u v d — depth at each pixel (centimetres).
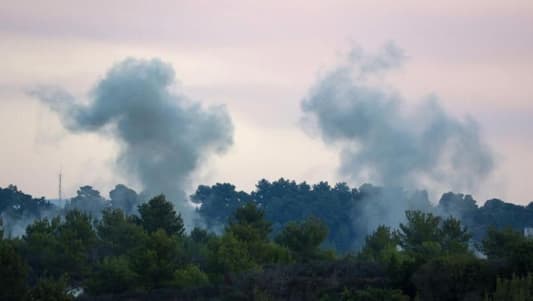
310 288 12775
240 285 13362
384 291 11462
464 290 11738
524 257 11744
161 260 14938
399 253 15638
